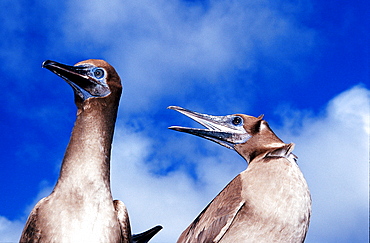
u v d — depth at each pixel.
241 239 1.87
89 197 1.77
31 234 1.76
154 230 1.90
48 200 1.77
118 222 1.78
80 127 1.83
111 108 1.86
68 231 1.75
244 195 1.89
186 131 2.02
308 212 1.88
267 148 1.96
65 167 1.79
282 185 1.88
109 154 1.83
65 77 1.86
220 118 2.02
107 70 1.87
